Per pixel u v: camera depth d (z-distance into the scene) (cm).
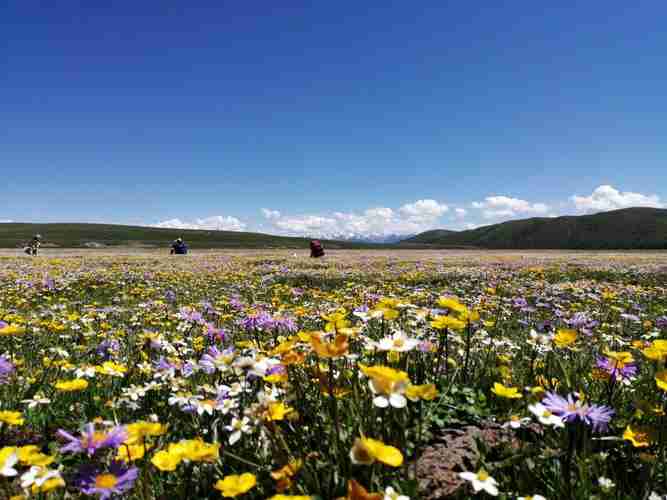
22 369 432
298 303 1032
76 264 2509
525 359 454
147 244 14038
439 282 1576
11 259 3081
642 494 227
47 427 322
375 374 185
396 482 209
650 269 2133
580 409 214
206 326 533
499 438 282
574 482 233
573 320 604
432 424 296
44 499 220
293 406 294
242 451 255
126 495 223
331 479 219
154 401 349
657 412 258
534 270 2073
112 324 734
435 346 375
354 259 3500
